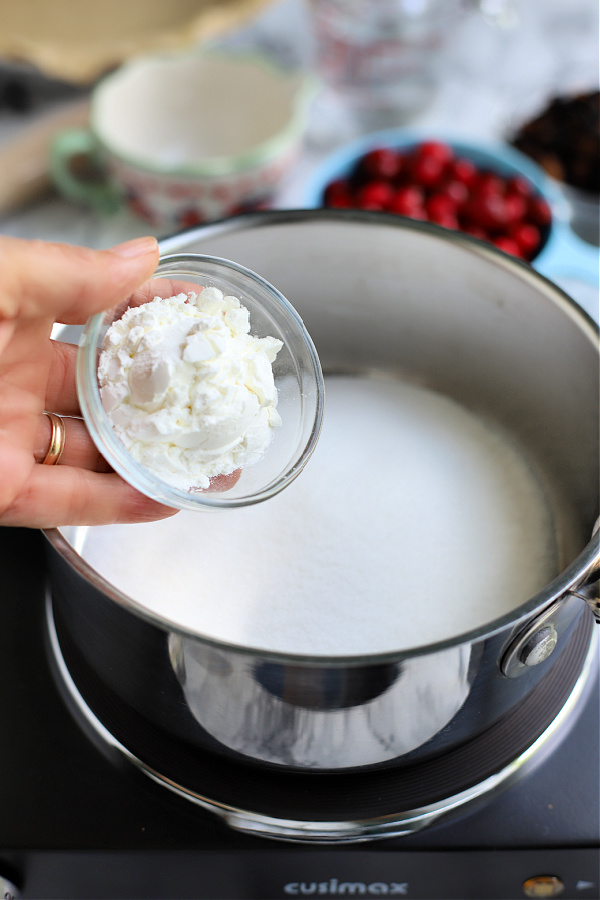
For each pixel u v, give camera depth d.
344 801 0.39
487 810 0.39
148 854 0.39
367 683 0.33
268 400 0.39
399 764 0.39
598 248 0.62
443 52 0.63
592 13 0.69
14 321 0.37
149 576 0.42
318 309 0.48
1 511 0.38
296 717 0.35
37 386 0.40
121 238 0.60
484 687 0.36
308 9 0.62
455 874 0.40
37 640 0.42
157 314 0.38
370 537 0.43
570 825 0.39
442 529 0.44
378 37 0.60
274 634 0.41
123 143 0.60
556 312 0.42
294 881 0.40
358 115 0.65
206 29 0.60
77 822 0.39
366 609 0.41
